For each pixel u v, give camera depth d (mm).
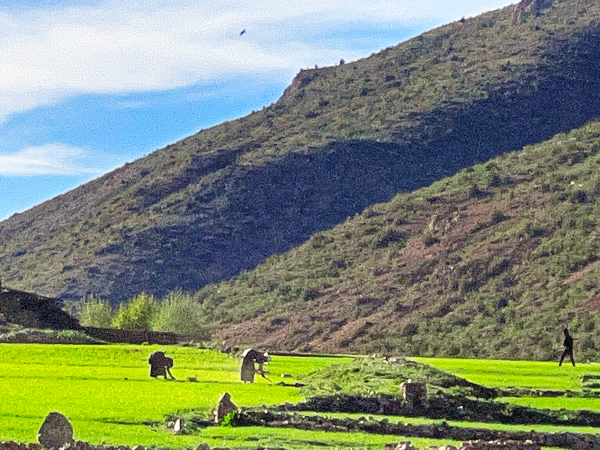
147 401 45469
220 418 42844
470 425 46312
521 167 178875
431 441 42062
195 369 63688
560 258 137125
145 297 121438
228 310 163625
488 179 176875
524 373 65312
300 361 72312
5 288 95750
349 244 175500
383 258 162500
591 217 145750
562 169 169875
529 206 158250
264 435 40469
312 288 159625
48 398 45188
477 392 53344
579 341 112062
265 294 166750
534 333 118938
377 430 43969
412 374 54344
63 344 77562
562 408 50438
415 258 156875
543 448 43344
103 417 40938
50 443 33969
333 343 136875
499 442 38625
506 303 131375
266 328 149250
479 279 140625
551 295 128000
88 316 117688
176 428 40094
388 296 146625
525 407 49750
